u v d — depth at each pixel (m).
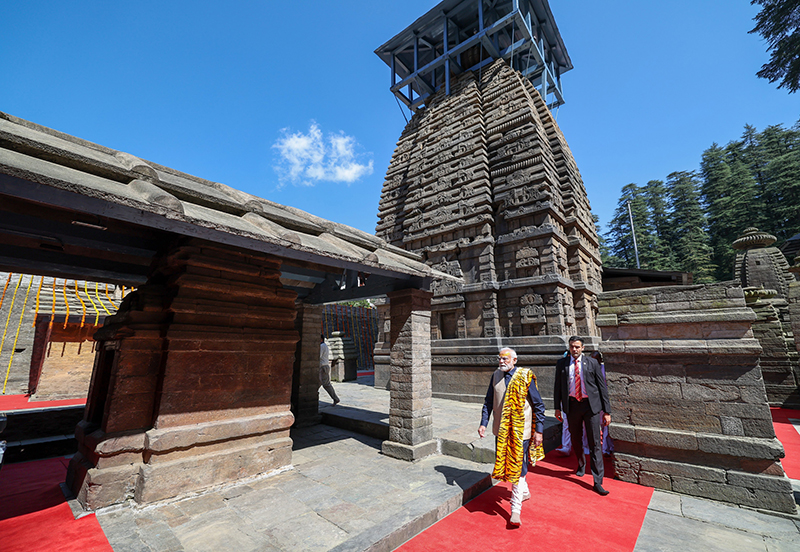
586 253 14.45
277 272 5.77
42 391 12.70
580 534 3.68
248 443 5.07
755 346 4.40
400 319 6.55
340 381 18.00
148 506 4.01
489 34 16.62
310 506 4.14
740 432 4.44
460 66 18.20
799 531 3.69
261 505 4.16
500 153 13.81
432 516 4.00
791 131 43.97
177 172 5.29
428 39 19.64
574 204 13.34
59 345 13.22
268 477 5.09
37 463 5.76
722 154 49.00
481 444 5.94
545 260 11.64
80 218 4.33
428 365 6.60
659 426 4.99
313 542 3.36
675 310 5.10
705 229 46.12
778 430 8.23
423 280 6.57
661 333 5.16
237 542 3.36
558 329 10.97
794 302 10.23
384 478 5.04
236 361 5.11
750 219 39.91
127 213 3.06
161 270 5.04
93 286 15.32
